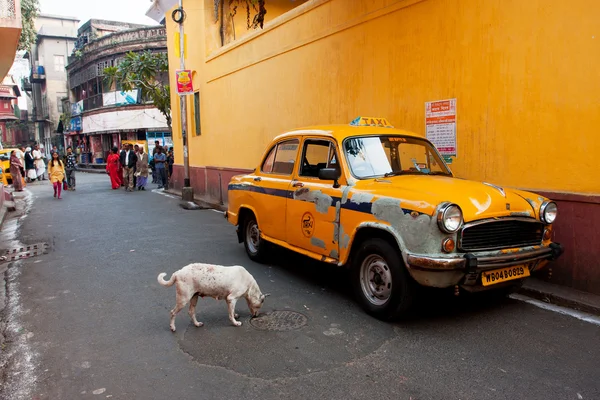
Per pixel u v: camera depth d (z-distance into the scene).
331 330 4.36
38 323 4.75
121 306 5.18
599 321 4.48
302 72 9.72
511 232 4.32
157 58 22.00
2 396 3.36
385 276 4.48
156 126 33.72
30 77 49.06
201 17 14.48
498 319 4.56
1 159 23.00
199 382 3.47
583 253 5.08
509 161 5.83
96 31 40.66
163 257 7.35
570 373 3.49
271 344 4.09
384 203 4.35
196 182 15.76
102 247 8.18
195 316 4.59
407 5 7.11
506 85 5.80
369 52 7.91
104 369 3.72
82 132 39.84
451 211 3.88
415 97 7.10
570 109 5.15
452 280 4.01
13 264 7.25
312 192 5.36
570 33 5.10
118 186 20.00
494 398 3.17
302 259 7.13
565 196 5.19
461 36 6.33
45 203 15.09
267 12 14.38
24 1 20.41
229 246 8.10
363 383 3.40
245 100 12.17
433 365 3.65
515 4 5.64
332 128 5.58
